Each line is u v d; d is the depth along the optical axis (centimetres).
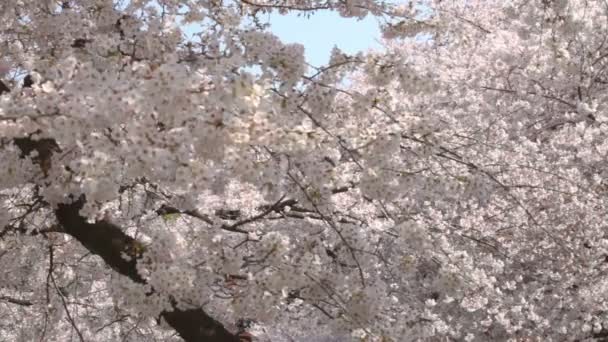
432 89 434
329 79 434
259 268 430
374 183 429
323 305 505
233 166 348
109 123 333
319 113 432
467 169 534
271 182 371
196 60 429
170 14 498
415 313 479
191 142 329
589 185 859
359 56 431
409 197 695
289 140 345
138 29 477
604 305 858
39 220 639
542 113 971
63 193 410
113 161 343
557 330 871
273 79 416
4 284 690
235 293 441
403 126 434
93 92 328
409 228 457
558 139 877
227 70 353
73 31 491
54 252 707
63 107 329
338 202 652
